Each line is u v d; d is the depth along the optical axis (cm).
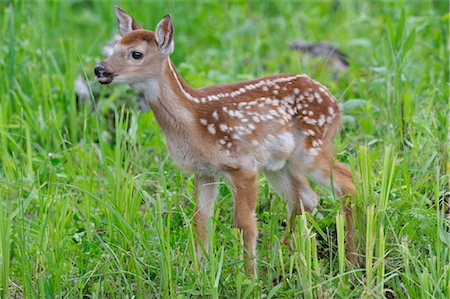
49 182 1187
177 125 1074
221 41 1880
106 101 1480
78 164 1369
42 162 1290
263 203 1207
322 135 1122
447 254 1028
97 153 1365
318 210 1185
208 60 1766
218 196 1223
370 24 1895
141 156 1342
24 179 1268
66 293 1034
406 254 980
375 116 1402
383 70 1434
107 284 1027
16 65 1573
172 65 1075
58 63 1669
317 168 1119
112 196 1112
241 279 975
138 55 1053
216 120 1074
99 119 1475
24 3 1756
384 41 1526
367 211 988
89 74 1560
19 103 1478
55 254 1039
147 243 1067
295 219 1133
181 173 1230
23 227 1046
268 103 1098
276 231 1092
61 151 1407
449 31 1698
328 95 1137
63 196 1202
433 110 1341
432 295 959
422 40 1727
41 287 998
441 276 960
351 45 1791
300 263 978
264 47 1858
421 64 1623
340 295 973
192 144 1077
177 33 1856
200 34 1936
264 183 1227
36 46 1667
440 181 1155
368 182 1052
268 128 1091
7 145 1423
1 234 1002
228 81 1566
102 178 1273
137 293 1008
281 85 1116
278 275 1023
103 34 1886
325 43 1766
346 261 1055
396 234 1065
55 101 1527
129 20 1112
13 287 1055
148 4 1905
